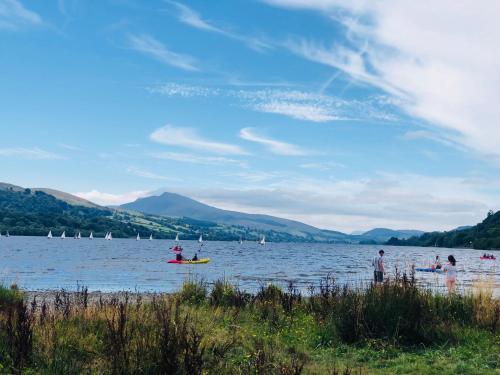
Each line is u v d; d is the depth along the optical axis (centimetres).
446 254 15650
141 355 720
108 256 8375
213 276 4434
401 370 880
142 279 3916
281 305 1462
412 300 1139
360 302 1160
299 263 7925
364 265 7619
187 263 6762
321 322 1205
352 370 859
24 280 3519
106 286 3262
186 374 677
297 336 1133
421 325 1106
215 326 1122
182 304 1447
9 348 759
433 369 882
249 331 1116
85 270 4888
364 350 1014
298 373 714
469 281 4016
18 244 13088
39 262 6091
